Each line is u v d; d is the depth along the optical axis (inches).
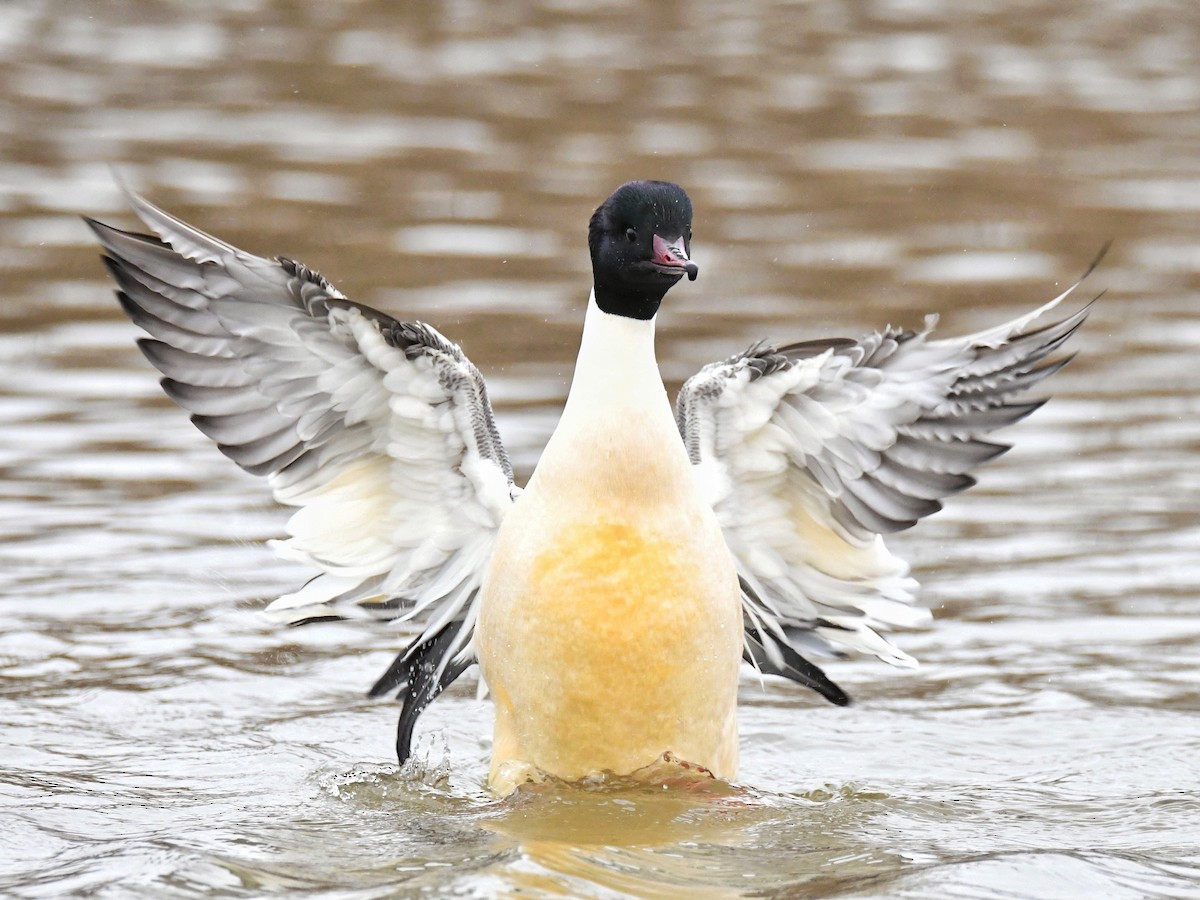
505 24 1553.9
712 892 323.6
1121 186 1143.0
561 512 375.2
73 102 1273.4
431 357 389.7
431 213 1034.7
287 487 412.8
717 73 1412.4
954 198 1107.3
